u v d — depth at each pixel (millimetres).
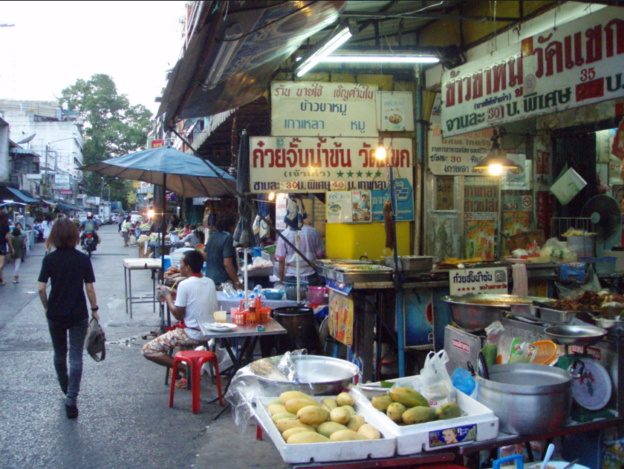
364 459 2270
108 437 4105
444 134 5848
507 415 2521
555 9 5234
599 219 6496
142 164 6504
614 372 2844
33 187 40938
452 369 3785
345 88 6566
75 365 4512
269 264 7613
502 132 6910
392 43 7414
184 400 4969
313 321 5469
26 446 3928
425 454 2342
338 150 6570
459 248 6930
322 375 3262
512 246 6453
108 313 9406
